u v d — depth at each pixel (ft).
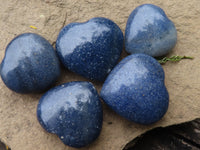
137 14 0.73
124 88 0.61
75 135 0.62
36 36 0.68
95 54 0.67
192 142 0.70
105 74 0.71
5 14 0.85
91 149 0.68
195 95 0.72
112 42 0.69
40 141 0.69
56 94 0.65
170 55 0.78
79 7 0.87
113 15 0.86
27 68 0.64
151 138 0.73
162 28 0.71
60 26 0.84
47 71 0.66
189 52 0.79
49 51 0.68
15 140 0.69
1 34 0.82
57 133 0.63
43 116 0.63
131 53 0.75
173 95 0.72
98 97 0.66
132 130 0.69
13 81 0.65
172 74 0.75
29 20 0.84
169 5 0.87
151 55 0.74
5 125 0.70
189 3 0.87
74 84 0.66
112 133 0.69
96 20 0.70
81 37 0.67
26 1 0.87
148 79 0.62
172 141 0.71
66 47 0.69
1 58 0.78
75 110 0.61
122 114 0.64
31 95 0.73
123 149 0.72
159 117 0.63
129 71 0.63
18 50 0.65
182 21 0.84
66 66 0.71
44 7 0.86
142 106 0.61
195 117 0.69
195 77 0.74
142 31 0.71
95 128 0.63
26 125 0.70
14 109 0.72
